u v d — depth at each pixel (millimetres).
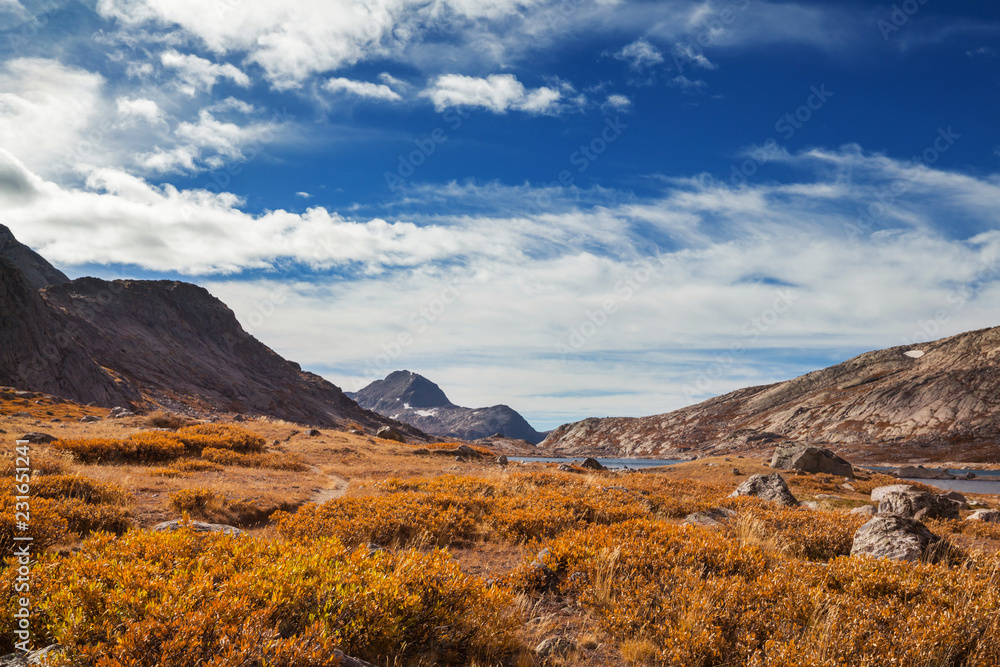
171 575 4910
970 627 4742
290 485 19328
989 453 149375
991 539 12656
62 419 46875
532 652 5012
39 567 4879
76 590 4234
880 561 6812
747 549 7344
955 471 113250
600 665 4844
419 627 4742
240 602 3943
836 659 4316
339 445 38188
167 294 194500
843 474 43000
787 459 44438
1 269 94750
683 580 6090
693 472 46406
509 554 9492
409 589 5035
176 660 3355
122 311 166125
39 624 4227
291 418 169125
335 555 5828
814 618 5062
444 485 15898
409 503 11727
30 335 91438
